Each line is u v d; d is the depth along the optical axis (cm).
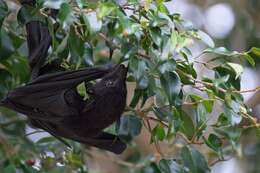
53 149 1209
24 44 1022
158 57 796
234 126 881
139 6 820
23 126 1255
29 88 809
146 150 1566
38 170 1102
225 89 859
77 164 1184
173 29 792
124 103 808
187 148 900
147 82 826
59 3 758
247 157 1836
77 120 810
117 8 774
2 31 874
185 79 853
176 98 830
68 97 805
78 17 814
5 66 988
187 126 920
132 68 804
